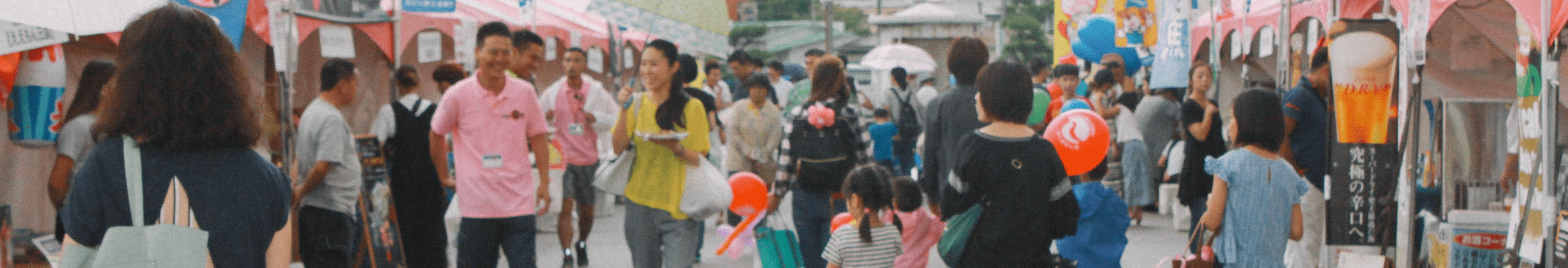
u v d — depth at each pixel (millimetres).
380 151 5285
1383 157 4887
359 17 6625
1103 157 4617
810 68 11000
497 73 5094
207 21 2375
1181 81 8289
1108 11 9969
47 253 5176
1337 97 4906
